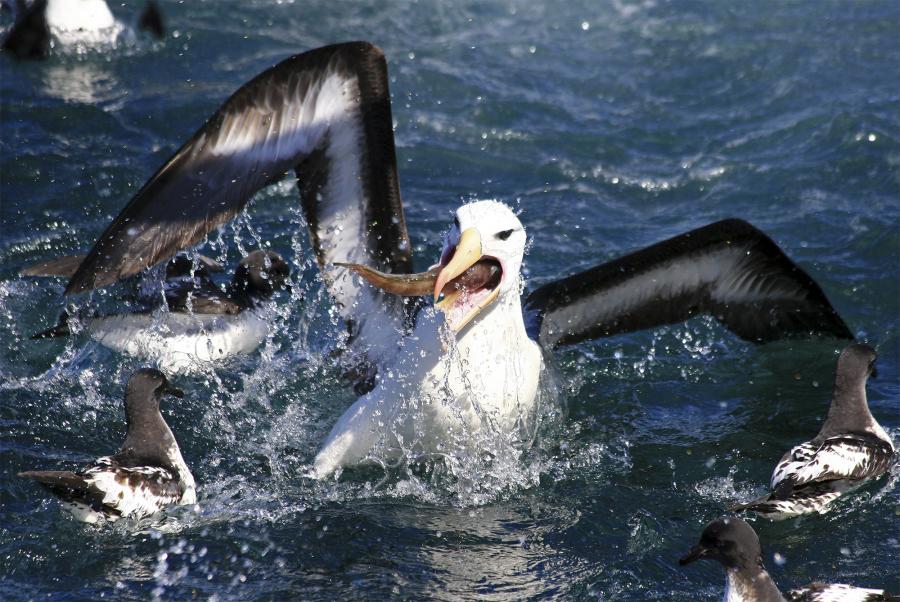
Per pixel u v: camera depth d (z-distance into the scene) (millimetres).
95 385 12836
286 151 10734
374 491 10961
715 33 23438
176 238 10680
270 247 16047
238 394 12789
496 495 10930
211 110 19516
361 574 9633
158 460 10422
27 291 14602
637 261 11898
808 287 12461
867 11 24031
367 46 10297
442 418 10812
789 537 10148
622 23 24312
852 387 11109
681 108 20484
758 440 11898
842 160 17938
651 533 10234
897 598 8617
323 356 13219
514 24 24406
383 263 11469
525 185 17953
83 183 17016
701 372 13312
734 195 17438
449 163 18500
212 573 9586
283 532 10180
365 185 11062
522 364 10867
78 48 21312
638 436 12008
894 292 14523
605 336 12602
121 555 9734
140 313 13789
